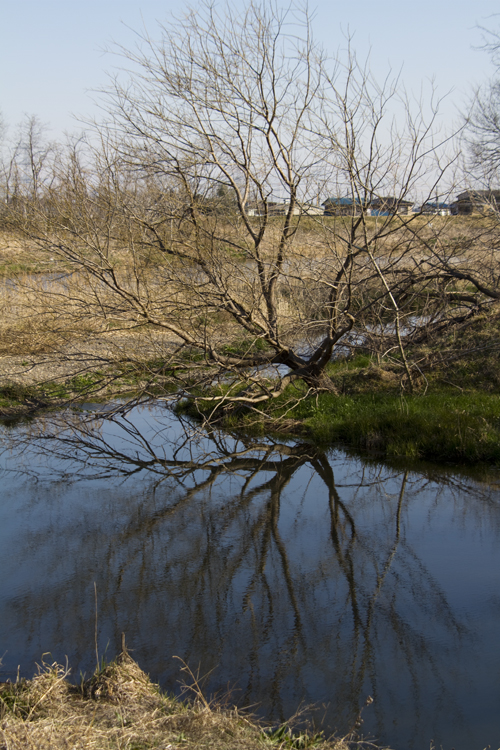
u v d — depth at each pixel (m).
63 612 5.14
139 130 8.98
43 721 3.16
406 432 9.29
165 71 8.79
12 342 13.48
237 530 6.93
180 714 3.42
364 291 11.67
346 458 9.17
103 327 13.94
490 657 4.46
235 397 10.48
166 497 8.02
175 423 11.52
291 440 10.12
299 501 7.75
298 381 11.76
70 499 7.97
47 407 11.84
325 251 10.30
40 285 12.96
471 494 7.57
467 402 9.81
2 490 8.31
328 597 5.41
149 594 5.48
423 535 6.55
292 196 9.20
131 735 3.13
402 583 5.59
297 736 3.55
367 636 4.77
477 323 12.16
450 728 3.72
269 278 9.61
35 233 8.95
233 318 10.60
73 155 8.99
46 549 6.45
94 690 3.73
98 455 9.78
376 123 8.71
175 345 11.16
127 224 9.15
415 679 4.23
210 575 5.86
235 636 4.78
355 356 13.05
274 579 5.76
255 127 8.91
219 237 9.46
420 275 11.11
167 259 9.60
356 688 4.13
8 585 5.64
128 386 12.66
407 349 12.53
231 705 3.89
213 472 8.95
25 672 4.22
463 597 5.30
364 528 6.84
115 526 7.08
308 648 4.62
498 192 12.75
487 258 12.13
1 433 10.75
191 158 9.06
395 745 3.56
